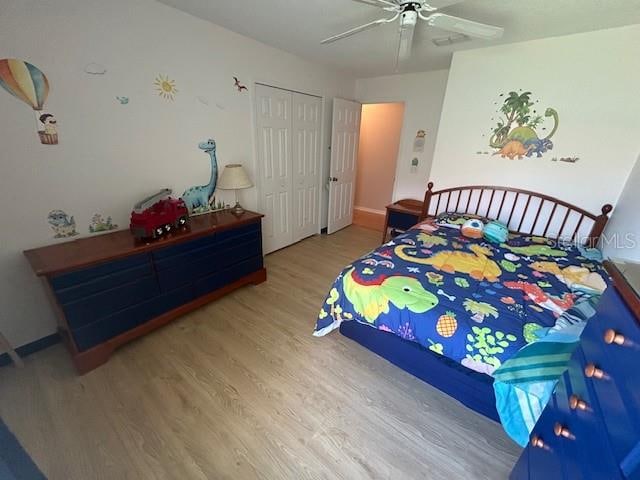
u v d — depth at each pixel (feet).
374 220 17.20
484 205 9.84
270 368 5.89
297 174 12.13
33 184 5.57
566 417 2.83
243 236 8.32
